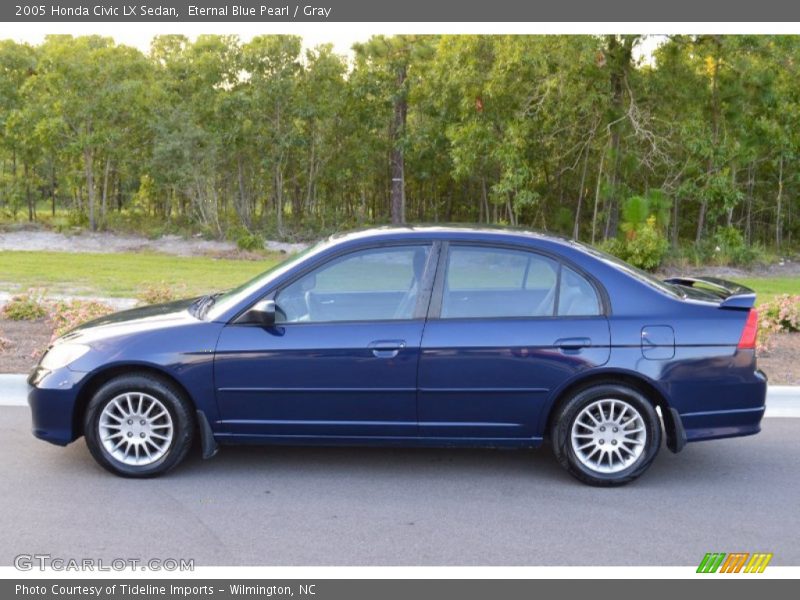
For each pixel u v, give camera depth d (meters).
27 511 4.67
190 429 5.14
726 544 4.35
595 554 4.21
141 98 32.75
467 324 5.02
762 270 25.94
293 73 34.09
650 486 5.19
